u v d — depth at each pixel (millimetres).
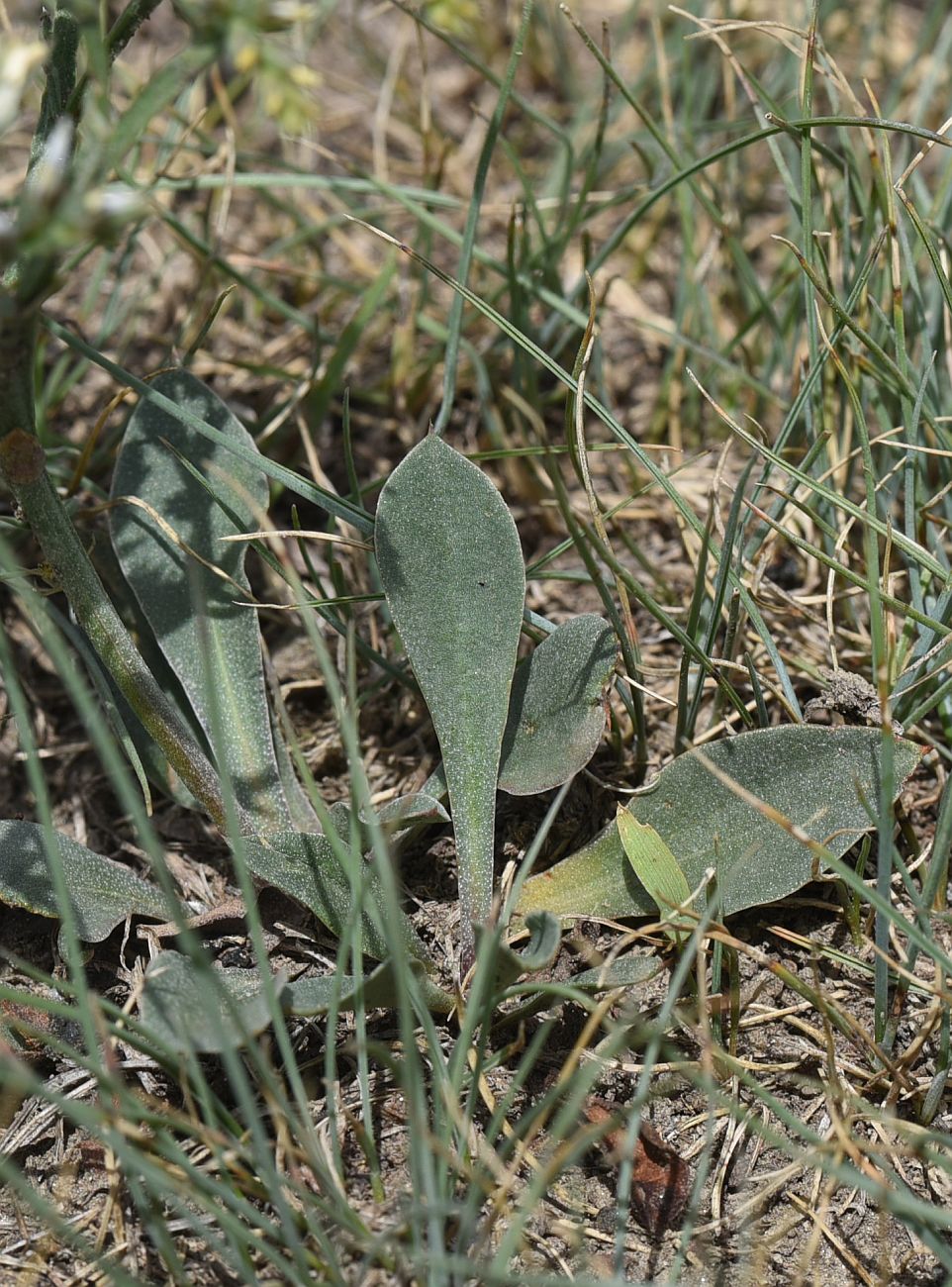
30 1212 563
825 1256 559
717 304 698
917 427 605
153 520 606
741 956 588
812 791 577
